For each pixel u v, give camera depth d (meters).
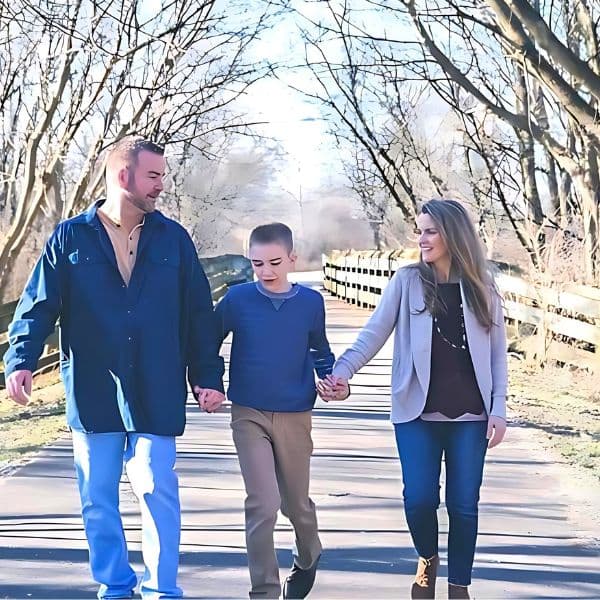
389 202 35.38
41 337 5.42
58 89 18.44
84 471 5.50
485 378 5.51
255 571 5.55
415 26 18.28
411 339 5.55
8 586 6.29
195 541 7.33
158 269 5.50
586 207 18.86
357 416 13.56
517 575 6.62
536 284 19.14
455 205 5.62
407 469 5.52
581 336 17.61
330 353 6.00
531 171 21.19
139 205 5.46
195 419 13.20
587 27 19.17
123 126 18.64
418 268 5.66
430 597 5.62
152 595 5.25
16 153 21.45
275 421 5.73
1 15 17.14
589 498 8.78
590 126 16.38
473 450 5.50
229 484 9.27
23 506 8.45
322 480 9.51
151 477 5.34
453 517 5.52
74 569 6.66
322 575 6.57
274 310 5.76
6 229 22.88
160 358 5.45
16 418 13.87
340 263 45.78
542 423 12.99
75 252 5.46
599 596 6.21
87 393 5.45
